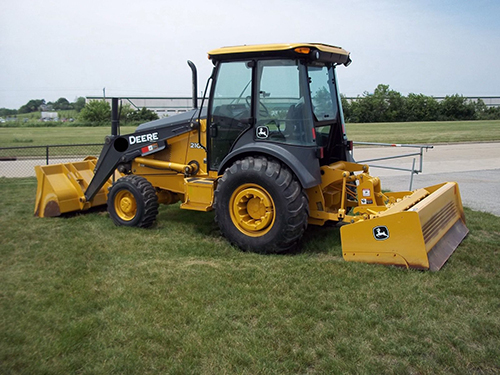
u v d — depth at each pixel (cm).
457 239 584
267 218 545
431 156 1664
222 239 621
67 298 426
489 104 6956
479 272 488
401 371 313
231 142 608
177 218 743
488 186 1042
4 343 350
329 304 405
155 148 696
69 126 4656
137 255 548
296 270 488
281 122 561
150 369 317
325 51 554
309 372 314
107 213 778
